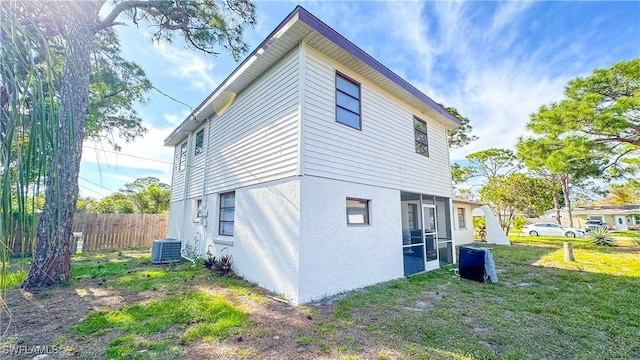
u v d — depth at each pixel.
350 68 6.15
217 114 8.59
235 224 6.72
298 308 4.34
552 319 3.98
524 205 19.36
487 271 6.25
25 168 1.02
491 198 20.22
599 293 5.27
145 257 9.17
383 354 2.96
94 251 10.73
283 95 5.57
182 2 5.84
